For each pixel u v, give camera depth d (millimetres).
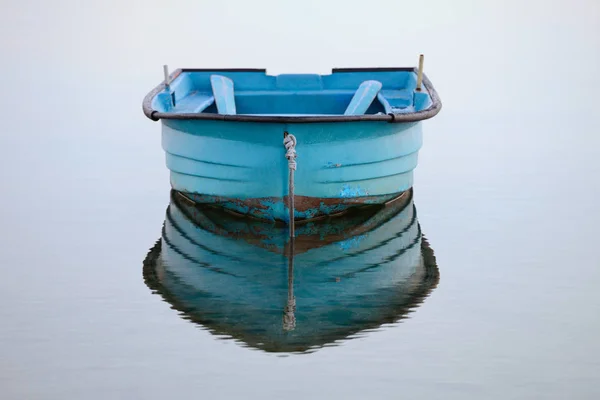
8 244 8859
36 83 15852
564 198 10219
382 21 21500
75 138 12703
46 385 6164
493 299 7574
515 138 12648
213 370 6395
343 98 11602
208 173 9406
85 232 9242
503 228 9305
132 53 18391
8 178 10953
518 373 6320
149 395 6051
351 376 6297
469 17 21859
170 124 9664
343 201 9328
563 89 15328
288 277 8102
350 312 7359
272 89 11906
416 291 7762
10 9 22859
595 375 6285
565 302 7488
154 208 10008
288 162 8711
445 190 10562
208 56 18203
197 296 7676
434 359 6531
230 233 9242
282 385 6176
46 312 7316
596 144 12312
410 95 11469
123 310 7379
